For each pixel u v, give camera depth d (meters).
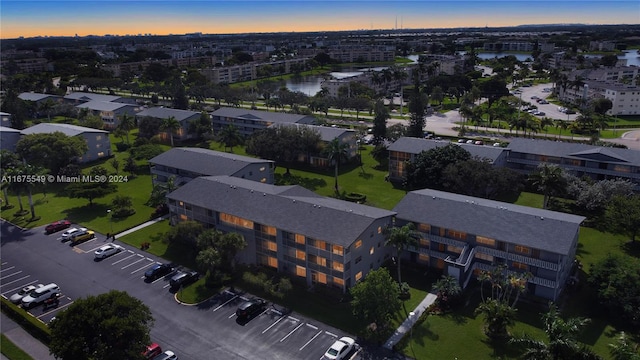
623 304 60.44
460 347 58.00
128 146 161.25
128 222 99.31
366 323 63.00
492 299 61.84
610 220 90.06
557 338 48.16
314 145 129.88
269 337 60.81
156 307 68.19
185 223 81.88
